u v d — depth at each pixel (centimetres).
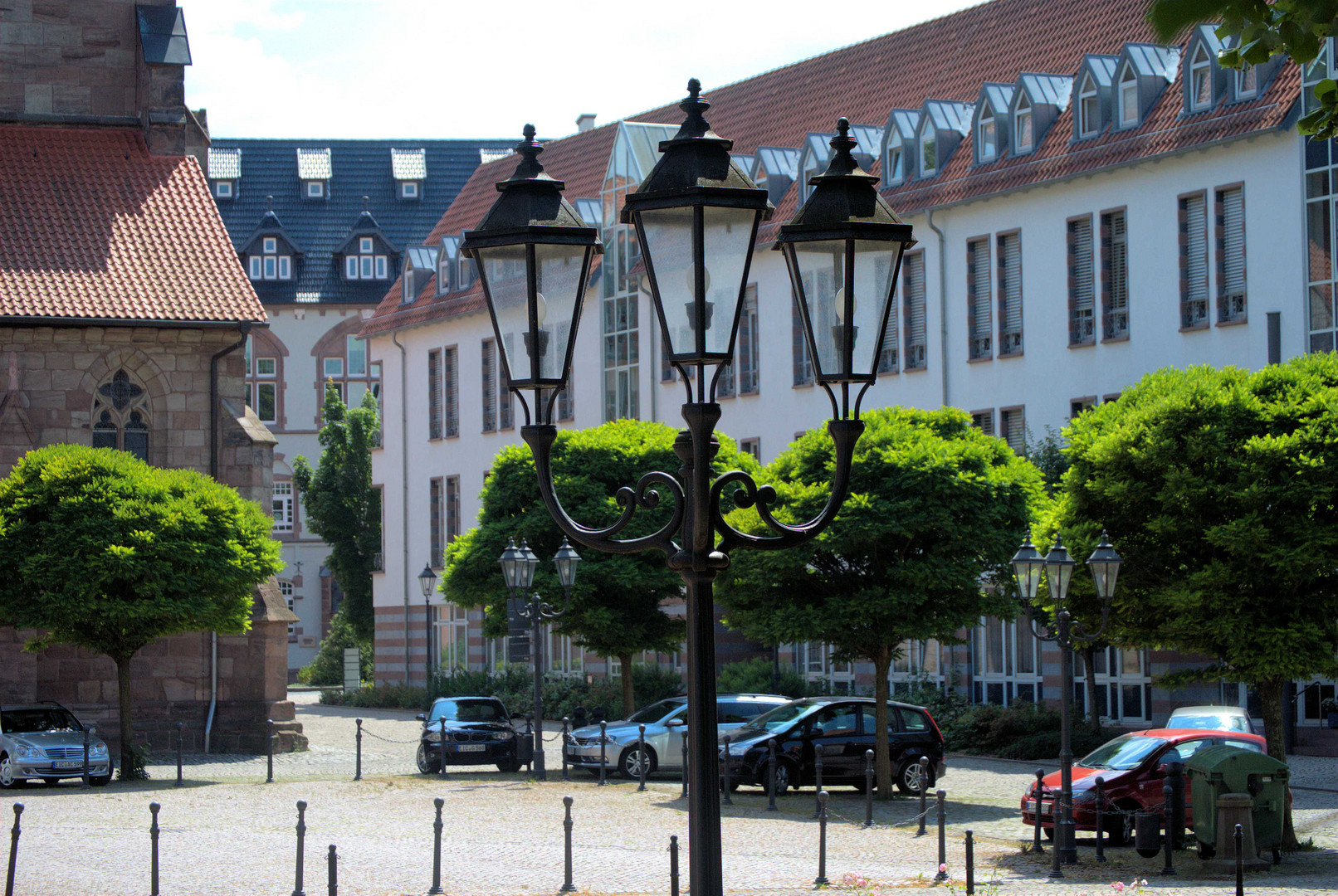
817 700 3052
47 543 3156
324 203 9288
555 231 868
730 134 5638
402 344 6462
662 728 3231
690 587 809
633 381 5350
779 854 2111
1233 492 2216
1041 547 2447
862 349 843
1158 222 3894
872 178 855
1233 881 1872
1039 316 4178
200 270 4197
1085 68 4097
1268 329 3638
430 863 2022
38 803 2736
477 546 3819
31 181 4319
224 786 3055
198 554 3209
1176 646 2377
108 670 3925
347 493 7069
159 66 4522
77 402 3994
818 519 842
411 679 6372
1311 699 3525
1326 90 916
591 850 2141
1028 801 2291
